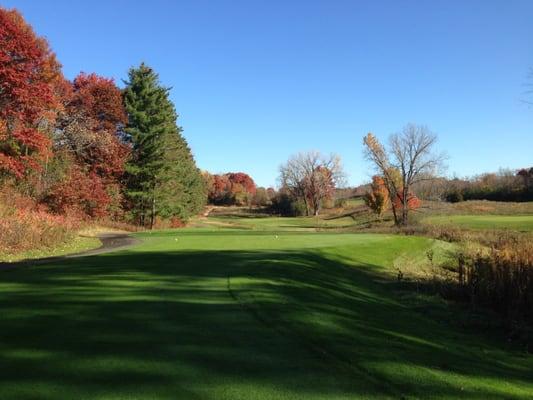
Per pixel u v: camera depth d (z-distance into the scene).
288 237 27.72
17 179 35.94
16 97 34.09
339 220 84.50
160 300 8.63
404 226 47.91
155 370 5.19
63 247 21.25
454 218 60.03
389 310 11.71
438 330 10.18
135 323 7.04
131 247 20.08
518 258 14.32
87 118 45.78
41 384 4.72
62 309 7.80
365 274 18.94
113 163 47.03
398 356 6.29
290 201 107.38
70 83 46.47
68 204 37.94
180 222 58.38
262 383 4.95
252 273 11.87
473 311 12.89
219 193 128.12
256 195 126.31
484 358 7.80
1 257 16.92
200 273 11.83
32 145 35.28
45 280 10.55
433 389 5.13
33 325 6.81
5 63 33.62
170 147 53.81
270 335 6.67
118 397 4.46
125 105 50.59
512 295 13.04
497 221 53.31
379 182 66.81
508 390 5.53
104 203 42.53
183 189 61.81
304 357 5.82
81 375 4.98
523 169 97.06
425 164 58.38
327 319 7.99
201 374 5.13
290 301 9.08
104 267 12.87
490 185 90.81
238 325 7.10
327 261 18.17
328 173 105.88
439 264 24.75
